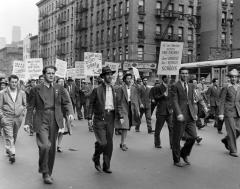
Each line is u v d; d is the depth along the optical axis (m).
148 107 13.35
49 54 83.31
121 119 8.70
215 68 23.39
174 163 8.05
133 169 7.67
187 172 7.44
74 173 7.32
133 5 48.41
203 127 15.46
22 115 8.73
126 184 6.54
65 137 12.19
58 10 77.00
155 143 10.28
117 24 52.19
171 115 10.02
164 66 11.19
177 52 11.09
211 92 15.83
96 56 18.91
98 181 6.73
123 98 9.92
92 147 10.27
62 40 74.44
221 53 38.25
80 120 18.12
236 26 34.34
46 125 6.54
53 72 6.60
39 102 6.54
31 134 12.61
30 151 9.62
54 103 6.62
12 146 8.32
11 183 6.60
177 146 7.96
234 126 9.23
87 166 7.93
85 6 62.50
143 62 48.56
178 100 7.88
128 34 49.12
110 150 7.35
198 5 53.25
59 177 7.01
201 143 11.09
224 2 51.03
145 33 49.16
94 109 7.34
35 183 6.60
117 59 51.91
